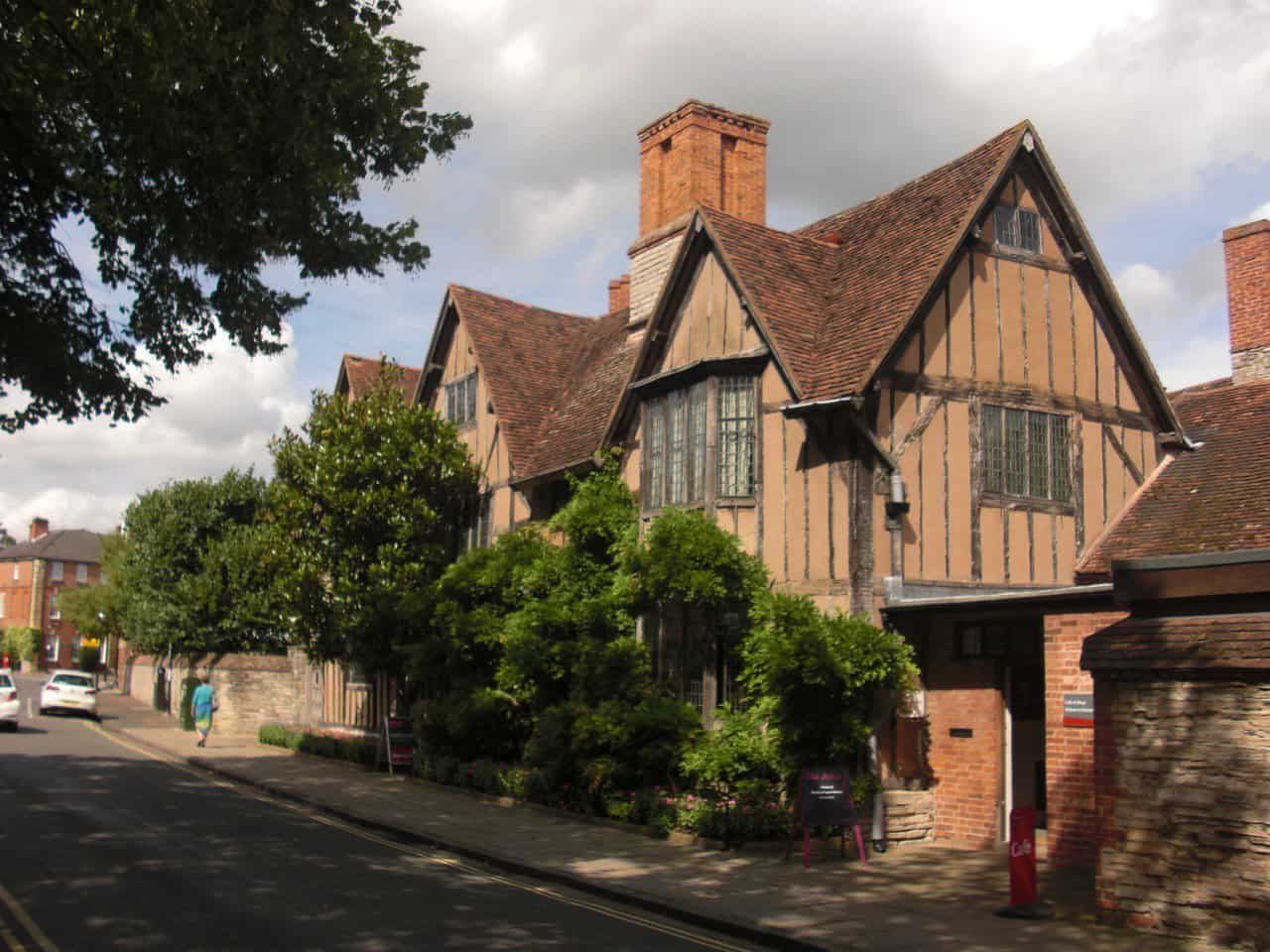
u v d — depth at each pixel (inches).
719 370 611.5
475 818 594.9
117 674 2325.3
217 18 367.9
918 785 537.6
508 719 720.3
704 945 341.7
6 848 459.8
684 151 764.0
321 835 540.4
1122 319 642.2
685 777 573.3
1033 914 366.0
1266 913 318.3
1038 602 475.2
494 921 357.7
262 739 1094.4
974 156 642.8
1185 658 342.0
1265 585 341.1
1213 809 333.7
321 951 308.2
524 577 707.4
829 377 560.7
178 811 597.0
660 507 639.8
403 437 885.2
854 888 418.3
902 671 503.5
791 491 578.2
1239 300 708.7
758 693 554.9
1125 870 354.3
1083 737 457.1
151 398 486.6
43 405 476.1
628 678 601.6
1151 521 579.5
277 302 472.7
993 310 601.9
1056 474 609.9
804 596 531.2
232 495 1450.5
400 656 846.5
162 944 311.0
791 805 516.7
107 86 382.0
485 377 890.1
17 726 1172.5
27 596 3476.9
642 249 803.4
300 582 875.4
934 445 565.6
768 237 661.3
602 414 780.6
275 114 398.6
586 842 518.6
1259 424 627.2
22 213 446.0
